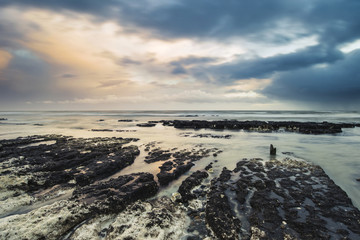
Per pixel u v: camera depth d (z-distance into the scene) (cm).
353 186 1003
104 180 1173
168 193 975
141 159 1600
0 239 602
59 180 1122
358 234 608
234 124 3791
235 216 729
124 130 3628
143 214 736
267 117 6994
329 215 707
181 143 2247
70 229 704
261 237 611
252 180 1031
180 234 658
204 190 986
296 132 3083
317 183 985
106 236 638
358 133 2877
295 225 656
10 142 2123
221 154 1692
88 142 2194
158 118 7312
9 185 997
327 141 2259
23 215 711
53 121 5912
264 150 1817
